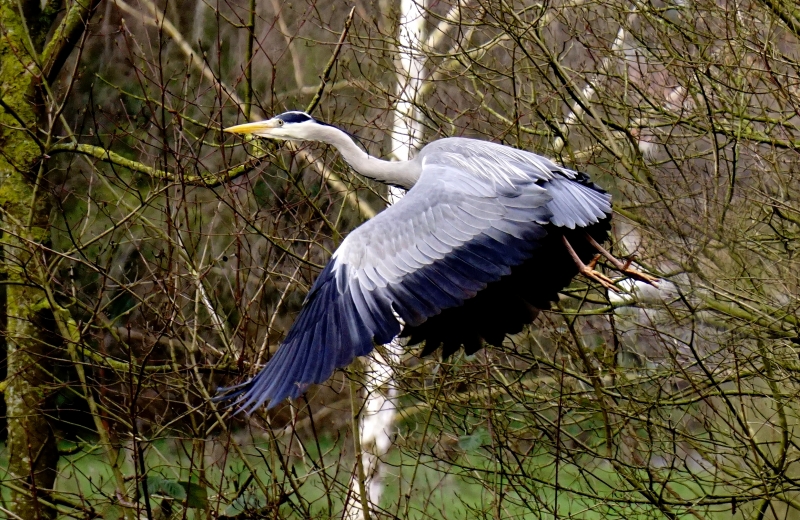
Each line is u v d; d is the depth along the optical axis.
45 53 13.99
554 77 14.47
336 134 10.59
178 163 10.82
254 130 10.97
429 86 16.03
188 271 12.43
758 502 13.03
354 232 8.65
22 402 13.41
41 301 13.55
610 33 13.88
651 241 12.28
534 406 13.38
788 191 12.26
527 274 9.42
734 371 12.32
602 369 13.40
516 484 12.79
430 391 13.26
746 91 12.59
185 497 10.09
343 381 13.51
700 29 14.13
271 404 8.05
